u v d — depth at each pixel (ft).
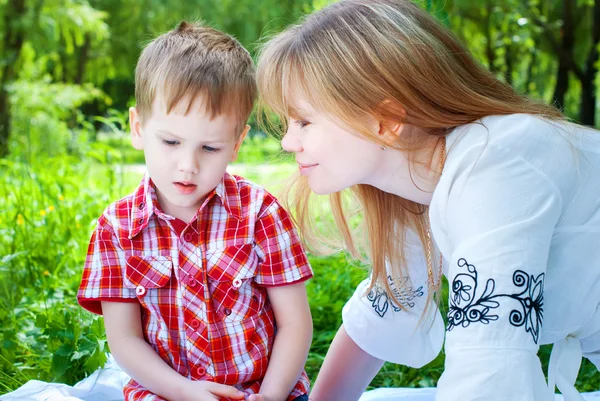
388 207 6.19
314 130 5.32
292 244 5.83
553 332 5.35
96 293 5.56
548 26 34.53
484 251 4.61
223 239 5.67
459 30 33.81
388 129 5.21
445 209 4.95
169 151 5.35
